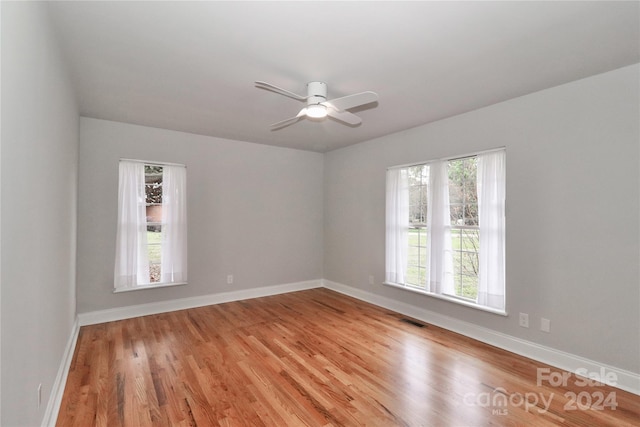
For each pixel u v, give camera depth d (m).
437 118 3.72
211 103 3.27
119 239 3.89
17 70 1.26
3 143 1.11
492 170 3.26
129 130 4.02
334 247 5.54
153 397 2.30
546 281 2.88
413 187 4.21
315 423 2.04
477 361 2.88
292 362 2.85
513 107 3.11
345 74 2.59
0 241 1.10
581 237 2.67
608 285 2.52
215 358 2.91
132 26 1.94
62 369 2.43
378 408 2.20
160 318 4.01
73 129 3.05
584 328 2.65
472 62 2.39
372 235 4.77
